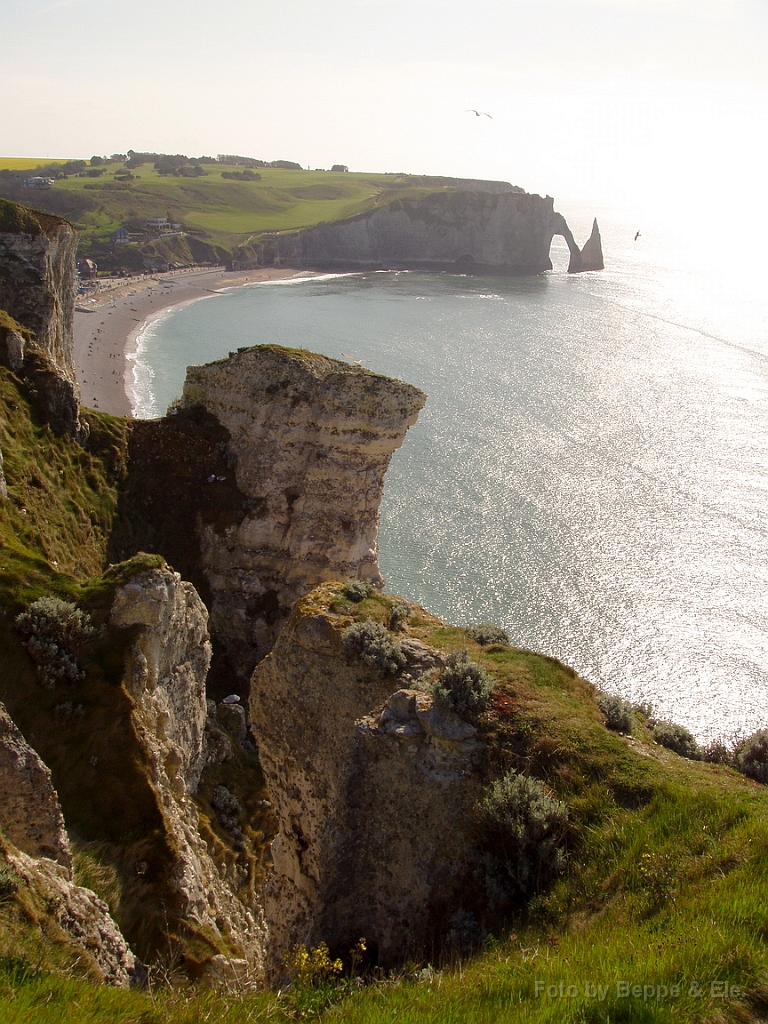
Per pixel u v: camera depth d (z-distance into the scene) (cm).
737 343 15875
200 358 13950
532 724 1878
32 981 1111
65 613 2658
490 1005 994
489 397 12162
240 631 5262
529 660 2197
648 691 5828
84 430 5131
